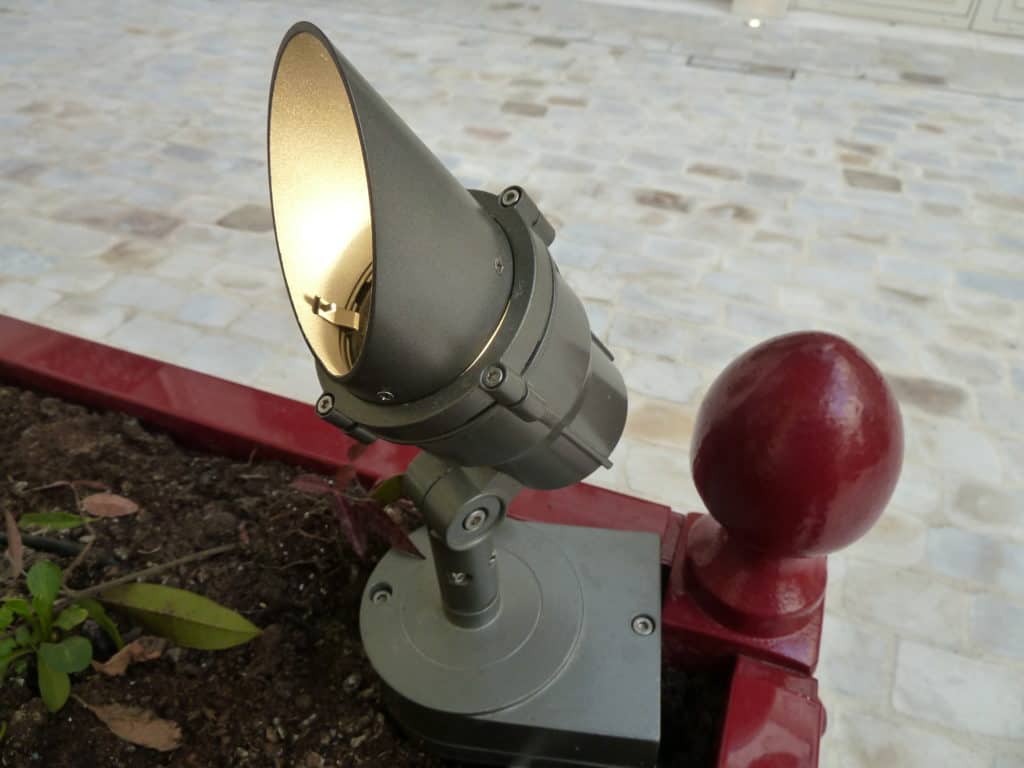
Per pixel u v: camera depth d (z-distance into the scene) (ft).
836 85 4.76
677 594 1.27
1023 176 3.81
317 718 1.18
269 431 1.54
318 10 5.50
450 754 1.14
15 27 4.98
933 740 1.59
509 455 0.87
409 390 0.77
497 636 1.12
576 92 4.48
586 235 3.18
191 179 3.44
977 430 2.37
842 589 1.88
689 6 5.92
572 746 1.07
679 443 2.27
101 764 1.10
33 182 3.35
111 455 1.53
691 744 1.26
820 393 0.99
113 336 2.55
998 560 1.97
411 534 1.28
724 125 4.18
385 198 0.66
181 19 5.26
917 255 3.17
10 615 1.10
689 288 2.90
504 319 0.79
